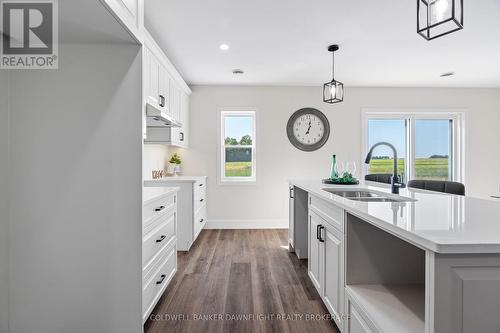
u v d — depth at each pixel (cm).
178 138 362
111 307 154
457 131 464
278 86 447
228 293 217
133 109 152
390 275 147
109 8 116
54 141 151
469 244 74
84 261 153
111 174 153
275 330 170
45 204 151
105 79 152
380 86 452
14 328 151
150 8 226
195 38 281
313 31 267
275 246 344
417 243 83
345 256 146
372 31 267
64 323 153
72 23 129
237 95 444
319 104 452
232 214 444
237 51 314
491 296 78
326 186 241
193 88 440
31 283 152
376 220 107
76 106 151
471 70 379
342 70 378
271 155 447
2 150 144
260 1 217
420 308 121
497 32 268
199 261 289
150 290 175
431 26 133
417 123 466
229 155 455
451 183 224
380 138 468
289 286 229
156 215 188
